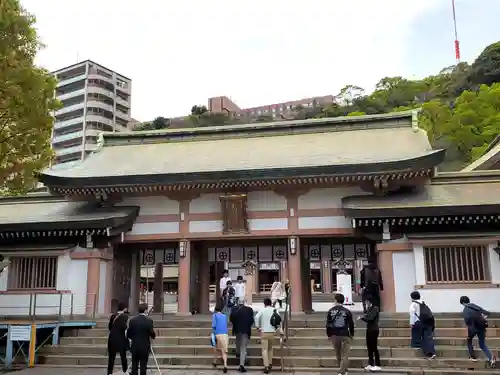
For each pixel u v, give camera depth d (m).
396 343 16.08
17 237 22.95
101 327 19.25
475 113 71.81
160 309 25.50
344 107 114.19
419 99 106.12
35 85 16.09
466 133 69.62
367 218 20.08
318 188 22.53
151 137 29.02
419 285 19.47
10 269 22.52
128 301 24.83
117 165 25.09
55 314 21.61
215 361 14.92
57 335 17.56
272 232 22.38
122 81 113.50
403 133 25.45
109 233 22.08
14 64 15.55
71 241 22.94
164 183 22.22
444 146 70.81
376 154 22.55
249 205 22.84
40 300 21.84
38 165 17.22
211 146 27.16
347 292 31.94
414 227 20.61
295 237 22.22
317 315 20.98
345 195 22.28
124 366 12.87
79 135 104.69
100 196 23.34
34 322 16.62
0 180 16.50
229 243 25.41
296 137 26.88
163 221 23.34
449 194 21.61
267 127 27.72
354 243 24.41
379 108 108.75
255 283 45.88
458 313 18.80
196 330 18.02
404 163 20.30
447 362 14.48
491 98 73.19
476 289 19.11
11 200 26.84
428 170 20.55
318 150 24.22
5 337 17.11
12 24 15.71
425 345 14.88
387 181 21.42
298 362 15.09
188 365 15.40
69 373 14.29
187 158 25.36
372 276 17.25
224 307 19.11
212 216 23.03
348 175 20.97
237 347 15.02
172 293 44.62
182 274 22.72
